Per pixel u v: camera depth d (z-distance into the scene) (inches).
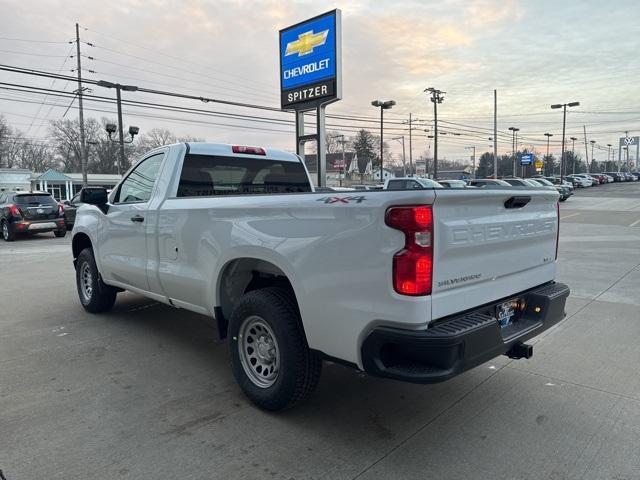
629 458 117.3
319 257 120.8
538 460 116.7
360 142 4042.8
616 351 191.5
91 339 208.1
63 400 148.7
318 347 124.7
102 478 109.4
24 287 321.1
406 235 106.2
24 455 118.2
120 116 1136.8
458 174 3440.0
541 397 151.3
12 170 1996.8
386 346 112.6
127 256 204.8
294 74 626.8
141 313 250.4
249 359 147.2
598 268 373.4
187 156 188.4
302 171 231.0
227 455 119.0
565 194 1492.4
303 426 133.3
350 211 114.3
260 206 137.3
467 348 109.4
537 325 138.7
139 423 134.6
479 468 113.7
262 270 150.2
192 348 197.6
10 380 163.9
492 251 126.6
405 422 135.8
